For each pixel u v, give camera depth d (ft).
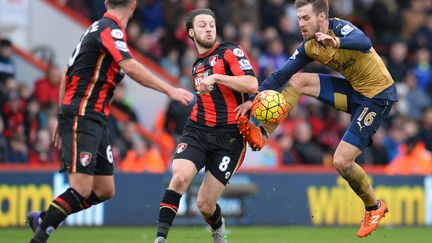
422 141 156.56
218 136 76.18
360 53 76.28
